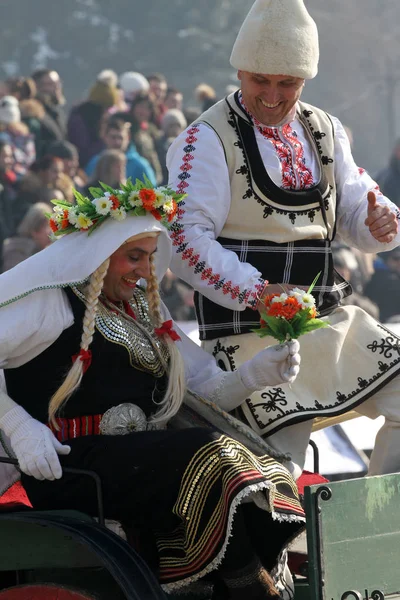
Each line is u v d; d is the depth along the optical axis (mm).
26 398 7672
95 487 7320
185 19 78375
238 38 8391
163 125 22250
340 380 8406
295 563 7996
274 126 8484
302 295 7766
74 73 76312
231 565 7027
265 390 8234
